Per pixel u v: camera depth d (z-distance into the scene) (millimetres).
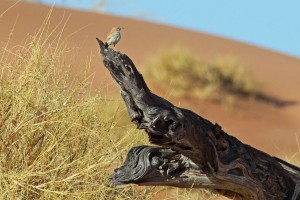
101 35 73625
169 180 20594
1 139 22312
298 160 34656
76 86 23578
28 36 26906
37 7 80062
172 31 115688
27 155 22469
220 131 20141
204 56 112312
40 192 22156
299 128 89625
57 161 22766
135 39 104438
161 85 84875
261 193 21297
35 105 22875
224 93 91000
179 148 19766
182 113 19359
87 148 23297
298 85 108250
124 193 23938
